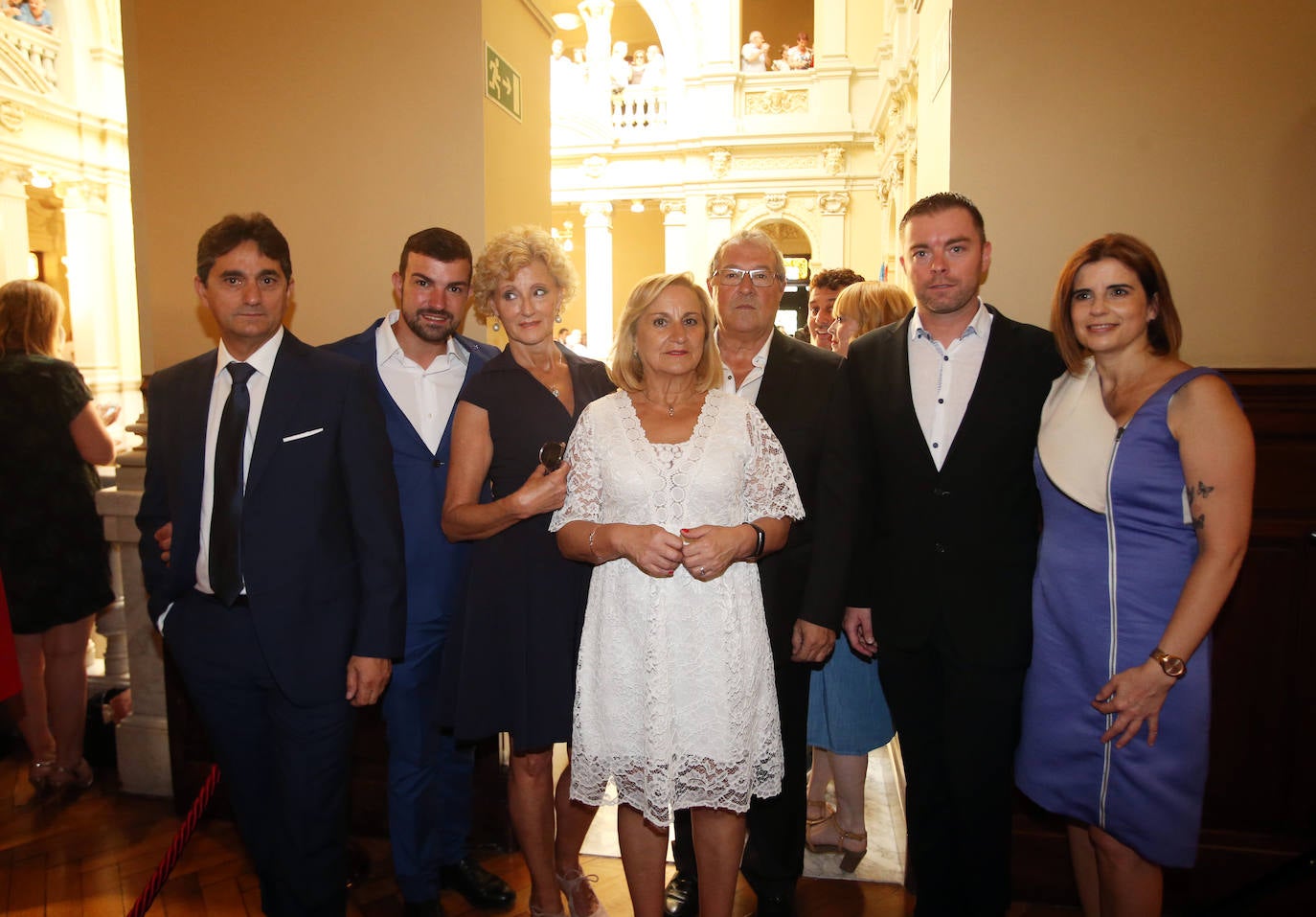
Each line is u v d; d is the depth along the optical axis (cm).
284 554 175
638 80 1022
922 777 192
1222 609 211
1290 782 211
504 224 266
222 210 265
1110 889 168
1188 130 211
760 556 167
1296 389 202
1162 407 152
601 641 169
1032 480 180
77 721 284
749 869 213
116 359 938
